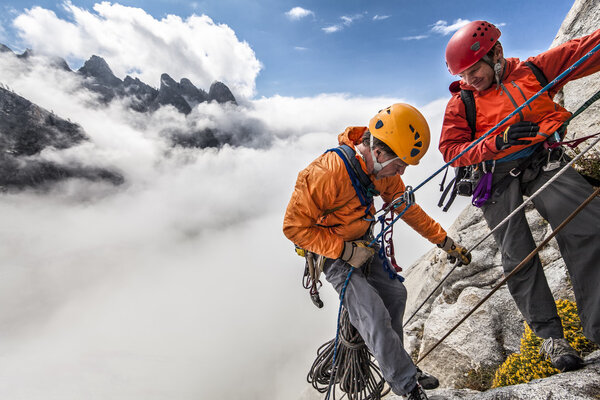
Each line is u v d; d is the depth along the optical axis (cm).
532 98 195
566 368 219
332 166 208
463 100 248
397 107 200
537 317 240
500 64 227
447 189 276
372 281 252
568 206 212
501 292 444
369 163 212
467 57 222
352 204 220
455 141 257
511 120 227
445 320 484
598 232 199
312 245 219
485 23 220
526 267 239
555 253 420
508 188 243
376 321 211
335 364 253
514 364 308
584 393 184
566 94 461
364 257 219
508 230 244
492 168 243
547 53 226
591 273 208
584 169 386
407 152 195
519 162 235
